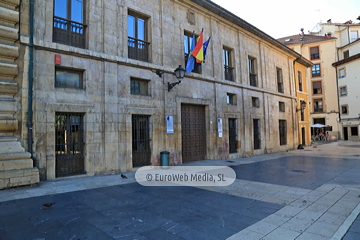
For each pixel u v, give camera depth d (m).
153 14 11.39
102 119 9.26
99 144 9.12
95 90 9.16
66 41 8.77
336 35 39.78
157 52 11.37
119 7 10.10
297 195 6.54
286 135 20.73
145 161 10.70
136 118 10.52
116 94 9.65
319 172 10.11
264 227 4.36
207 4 13.48
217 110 14.00
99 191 6.80
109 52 9.59
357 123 33.97
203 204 5.72
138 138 10.51
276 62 20.17
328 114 37.94
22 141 7.50
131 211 5.18
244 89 16.14
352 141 33.38
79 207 5.39
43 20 8.16
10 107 7.29
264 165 12.18
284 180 8.51
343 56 37.88
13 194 6.29
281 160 14.18
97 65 9.28
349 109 35.34
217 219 4.75
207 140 13.59
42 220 4.58
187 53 13.09
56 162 8.29
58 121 8.42
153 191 6.89
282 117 20.33
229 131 15.13
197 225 4.44
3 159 6.88
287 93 21.41
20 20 7.72
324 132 38.62
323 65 38.88
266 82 18.52
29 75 7.70
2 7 7.33
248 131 16.16
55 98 8.22
